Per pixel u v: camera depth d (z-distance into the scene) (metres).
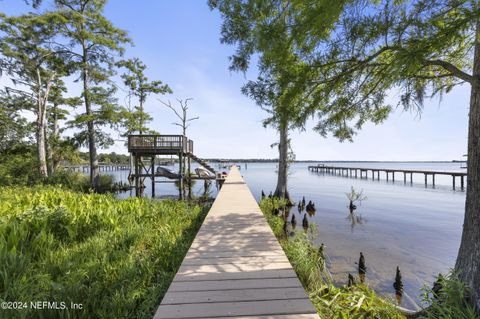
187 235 5.21
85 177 18.69
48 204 6.34
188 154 15.61
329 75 2.94
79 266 3.13
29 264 3.01
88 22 15.51
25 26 14.83
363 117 3.71
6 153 18.08
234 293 2.24
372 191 18.34
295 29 2.40
